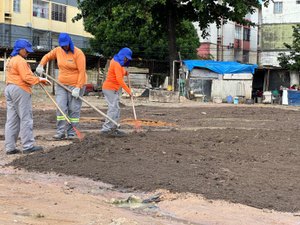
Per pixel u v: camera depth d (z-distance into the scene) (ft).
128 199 19.66
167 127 44.86
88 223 15.98
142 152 27.61
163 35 139.85
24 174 23.95
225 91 121.70
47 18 160.45
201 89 122.31
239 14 124.98
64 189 21.15
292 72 140.77
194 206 19.01
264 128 45.47
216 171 24.00
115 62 32.86
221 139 33.94
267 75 139.33
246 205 19.25
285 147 31.78
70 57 32.35
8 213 16.62
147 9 113.70
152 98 106.01
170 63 126.72
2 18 144.25
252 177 23.17
